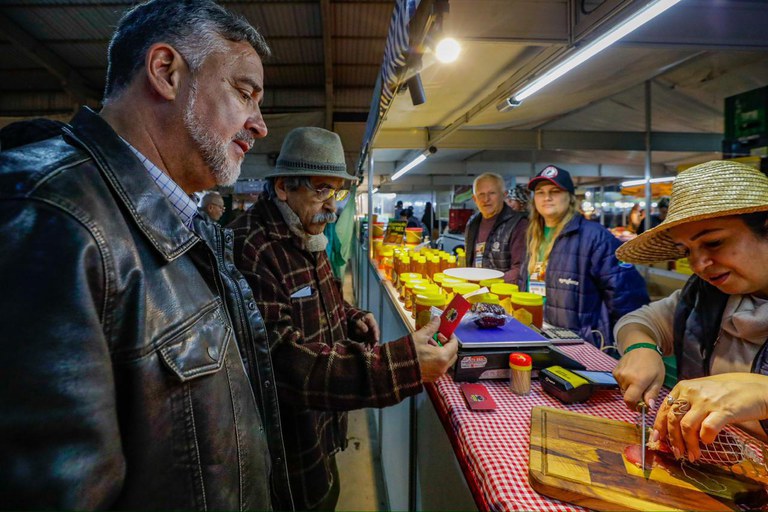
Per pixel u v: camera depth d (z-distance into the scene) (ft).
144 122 2.13
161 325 1.87
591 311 6.14
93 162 1.82
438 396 3.44
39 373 1.36
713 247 2.44
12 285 1.40
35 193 1.55
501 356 3.55
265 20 18.89
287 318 3.53
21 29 18.24
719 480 2.02
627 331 3.39
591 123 12.41
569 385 3.06
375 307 11.60
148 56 2.05
